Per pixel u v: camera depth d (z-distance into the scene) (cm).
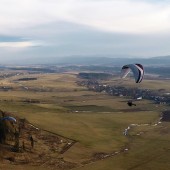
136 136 17088
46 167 11844
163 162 13088
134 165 12738
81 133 16525
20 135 14450
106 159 13312
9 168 11181
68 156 13275
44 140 14712
